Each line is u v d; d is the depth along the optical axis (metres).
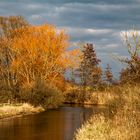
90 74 65.19
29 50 52.38
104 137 17.12
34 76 51.75
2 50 53.94
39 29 52.88
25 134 23.00
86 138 18.12
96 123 20.09
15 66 51.84
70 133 23.50
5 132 23.84
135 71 17.59
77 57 54.03
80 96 59.56
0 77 53.78
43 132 23.95
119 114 18.17
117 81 20.72
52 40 53.22
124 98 19.33
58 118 33.19
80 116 33.97
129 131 15.92
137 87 18.56
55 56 53.09
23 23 55.47
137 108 17.34
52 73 53.62
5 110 33.94
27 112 38.09
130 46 16.72
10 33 54.81
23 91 44.69
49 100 46.12
